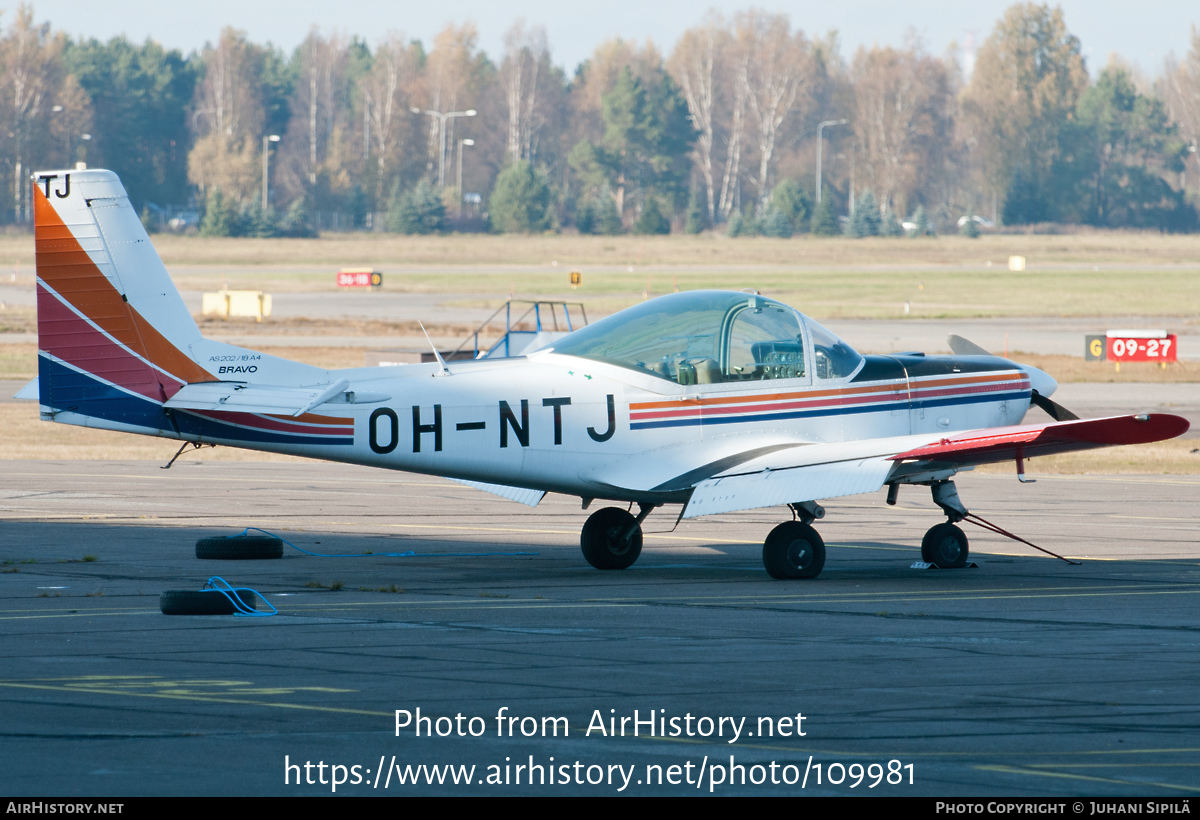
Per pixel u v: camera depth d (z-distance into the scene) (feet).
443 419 144.66
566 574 150.61
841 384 157.38
